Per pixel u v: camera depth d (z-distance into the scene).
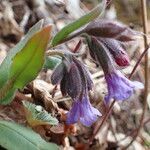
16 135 0.10
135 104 0.15
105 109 0.13
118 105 0.14
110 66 0.09
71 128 0.12
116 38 0.09
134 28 0.18
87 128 0.13
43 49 0.09
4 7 0.15
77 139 0.13
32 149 0.10
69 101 0.13
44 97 0.12
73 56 0.10
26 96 0.12
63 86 0.10
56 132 0.12
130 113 0.14
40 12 0.15
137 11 0.19
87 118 0.09
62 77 0.10
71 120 0.09
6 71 0.10
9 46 0.14
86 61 0.15
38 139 0.10
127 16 0.18
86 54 0.15
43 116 0.11
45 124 0.11
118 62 0.09
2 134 0.10
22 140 0.10
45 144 0.10
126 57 0.09
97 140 0.13
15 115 0.12
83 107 0.10
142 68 0.16
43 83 0.13
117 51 0.09
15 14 0.15
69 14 0.16
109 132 0.14
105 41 0.09
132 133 0.14
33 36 0.09
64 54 0.10
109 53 0.09
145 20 0.13
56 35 0.09
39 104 0.12
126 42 0.09
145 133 0.14
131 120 0.14
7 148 0.09
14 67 0.09
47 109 0.12
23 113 0.12
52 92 0.12
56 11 0.16
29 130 0.10
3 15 0.14
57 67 0.10
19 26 0.15
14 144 0.10
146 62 0.13
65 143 0.12
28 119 0.11
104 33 0.09
